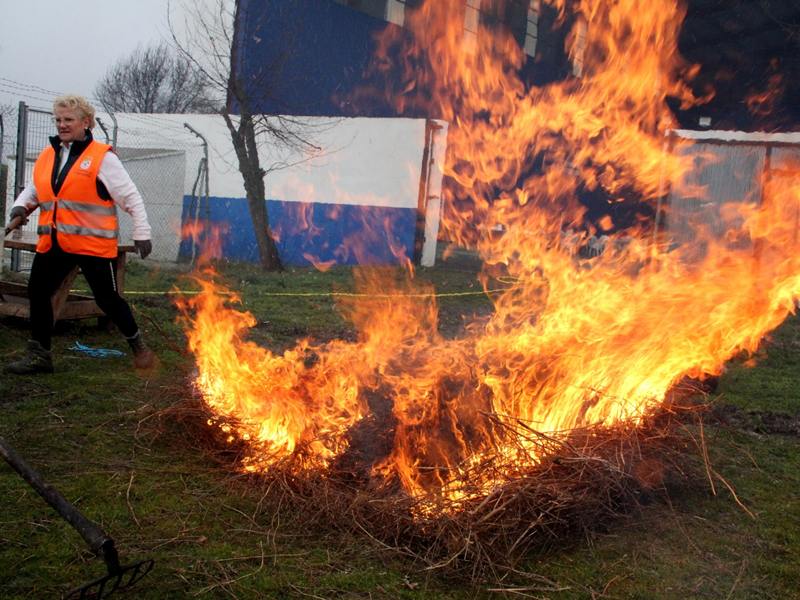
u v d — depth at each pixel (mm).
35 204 5336
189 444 4074
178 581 2729
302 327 8180
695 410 4648
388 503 3234
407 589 2793
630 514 3553
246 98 14695
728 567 3131
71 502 3275
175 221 14898
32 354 5152
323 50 20141
